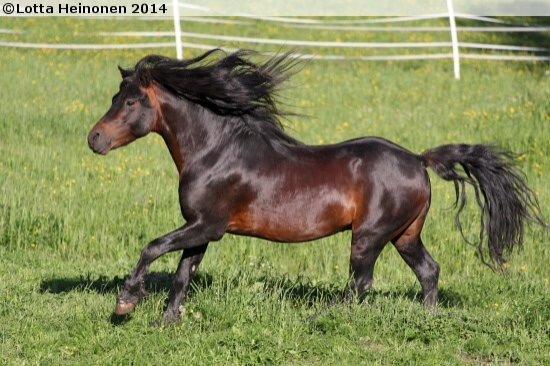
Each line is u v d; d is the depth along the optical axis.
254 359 10.23
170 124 11.42
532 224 16.58
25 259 15.01
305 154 11.58
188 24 36.22
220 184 11.30
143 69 11.26
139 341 10.76
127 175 19.67
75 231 16.19
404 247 12.09
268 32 36.12
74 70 28.77
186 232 11.20
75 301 12.39
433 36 36.88
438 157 11.91
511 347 10.78
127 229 16.47
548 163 21.45
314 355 10.52
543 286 14.00
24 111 23.94
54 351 10.50
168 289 12.96
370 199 11.42
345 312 11.39
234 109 11.41
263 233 11.55
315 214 11.39
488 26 38.94
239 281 12.73
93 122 23.94
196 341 10.66
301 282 13.60
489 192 11.95
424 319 11.38
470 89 28.83
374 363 10.15
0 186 18.02
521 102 26.48
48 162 20.25
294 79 29.11
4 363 10.09
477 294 13.35
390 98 27.75
